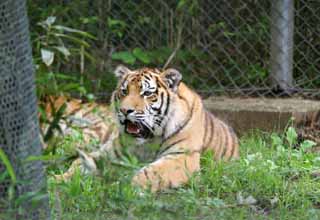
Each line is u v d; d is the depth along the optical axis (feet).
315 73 51.65
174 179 36.19
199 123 39.60
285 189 34.35
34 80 23.07
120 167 24.44
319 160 39.55
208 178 36.01
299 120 46.55
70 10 52.75
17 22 22.35
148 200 29.14
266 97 51.39
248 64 52.60
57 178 33.78
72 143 39.78
